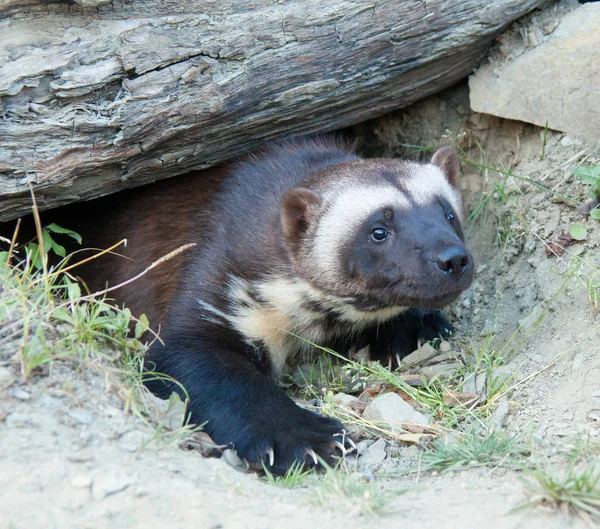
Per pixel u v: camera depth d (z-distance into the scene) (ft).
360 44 31.19
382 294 27.61
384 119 41.14
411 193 28.04
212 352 28.91
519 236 35.01
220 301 29.73
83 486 18.48
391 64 32.65
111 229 33.96
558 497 19.01
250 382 27.63
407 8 31.30
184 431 22.93
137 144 28.53
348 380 32.27
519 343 30.45
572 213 33.30
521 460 23.15
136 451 21.07
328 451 25.09
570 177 33.78
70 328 24.11
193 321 29.63
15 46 26.07
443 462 23.73
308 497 20.35
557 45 33.73
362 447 26.17
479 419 26.27
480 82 36.01
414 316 34.12
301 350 32.78
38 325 22.40
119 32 27.04
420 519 19.24
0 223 33.71
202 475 20.92
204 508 18.54
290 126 33.42
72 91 26.55
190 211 32.55
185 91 28.25
